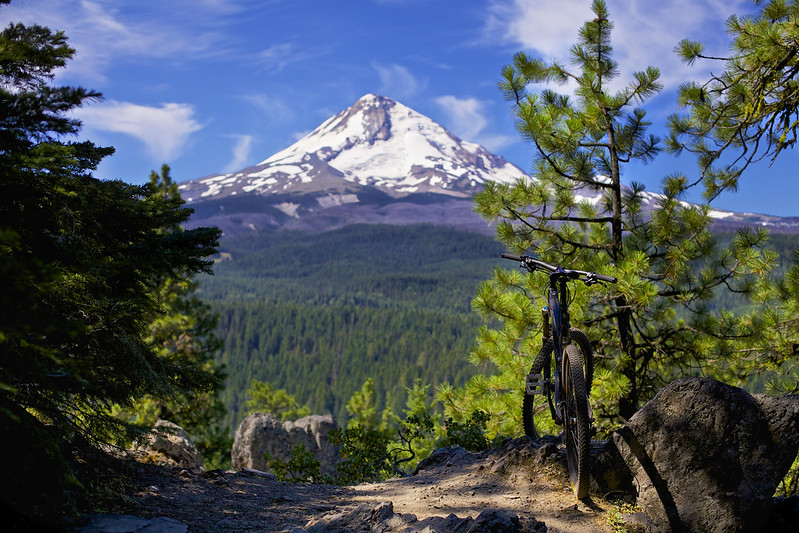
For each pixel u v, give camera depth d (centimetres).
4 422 388
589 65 1240
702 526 471
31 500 402
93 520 430
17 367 413
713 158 1145
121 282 516
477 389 1147
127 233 543
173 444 777
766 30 939
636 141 1205
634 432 510
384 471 998
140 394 573
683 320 1190
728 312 1137
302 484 664
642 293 1038
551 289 564
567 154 1166
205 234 563
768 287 1101
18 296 361
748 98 1030
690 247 1111
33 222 464
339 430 1014
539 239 1240
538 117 1135
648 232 1206
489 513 449
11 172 431
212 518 501
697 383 500
